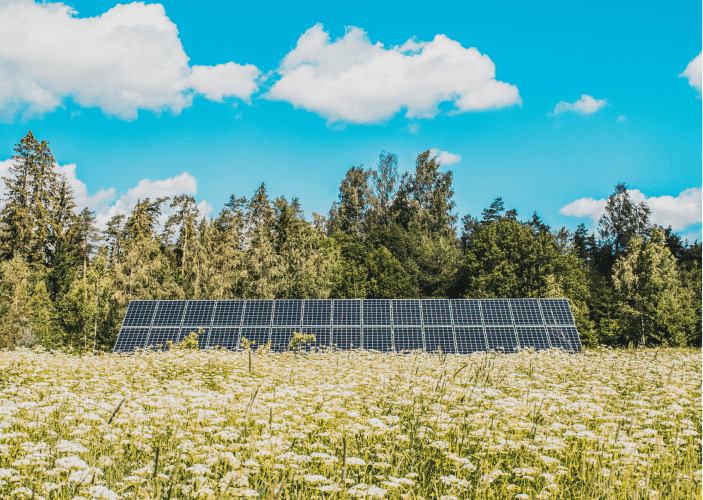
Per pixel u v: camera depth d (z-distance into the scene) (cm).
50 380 1209
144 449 736
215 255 6238
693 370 1573
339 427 844
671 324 4175
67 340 4038
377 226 8319
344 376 1361
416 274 6950
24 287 4678
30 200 6831
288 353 2183
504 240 6391
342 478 576
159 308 2859
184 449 682
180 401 894
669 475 669
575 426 813
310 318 2820
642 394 1156
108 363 1642
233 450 730
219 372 1500
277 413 877
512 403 936
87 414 793
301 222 8219
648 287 5466
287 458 654
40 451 674
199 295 5612
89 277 6488
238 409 891
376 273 6488
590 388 1195
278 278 5175
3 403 900
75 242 7106
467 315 2836
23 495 543
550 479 649
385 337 2703
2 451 656
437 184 8456
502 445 748
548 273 5816
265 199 8538
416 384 1223
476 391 1070
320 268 5278
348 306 2898
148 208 7931
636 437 825
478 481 654
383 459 709
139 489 554
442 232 7738
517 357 2027
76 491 590
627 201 8338
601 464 708
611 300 5922
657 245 5775
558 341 2677
